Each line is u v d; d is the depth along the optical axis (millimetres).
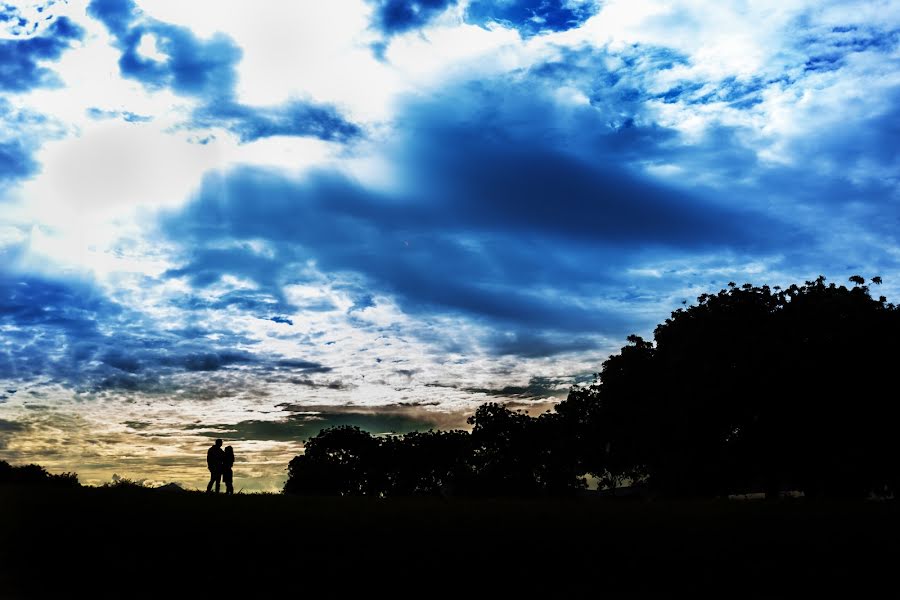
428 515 21453
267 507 22078
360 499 26797
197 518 19641
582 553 18078
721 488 49812
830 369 44125
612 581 16703
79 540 17453
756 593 16453
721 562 17828
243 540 17969
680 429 48969
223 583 15812
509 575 16859
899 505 25109
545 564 17453
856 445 45062
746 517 21859
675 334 51875
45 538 17469
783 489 51094
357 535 18703
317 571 16609
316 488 92000
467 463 94375
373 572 16703
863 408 43938
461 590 16125
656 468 54250
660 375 52844
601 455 62938
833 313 45719
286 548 17656
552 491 84312
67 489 23875
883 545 18812
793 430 45750
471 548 18094
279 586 15859
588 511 23125
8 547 16734
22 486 24391
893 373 43625
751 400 46094
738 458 47594
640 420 53312
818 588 16625
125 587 15352
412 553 17688
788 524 20750
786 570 17453
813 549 18516
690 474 49406
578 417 66688
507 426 91375
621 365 56156
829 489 47406
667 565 17547
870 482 47219
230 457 27828
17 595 14492
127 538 17750
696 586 16578
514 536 19047
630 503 27406
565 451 74062
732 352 47125
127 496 22781
